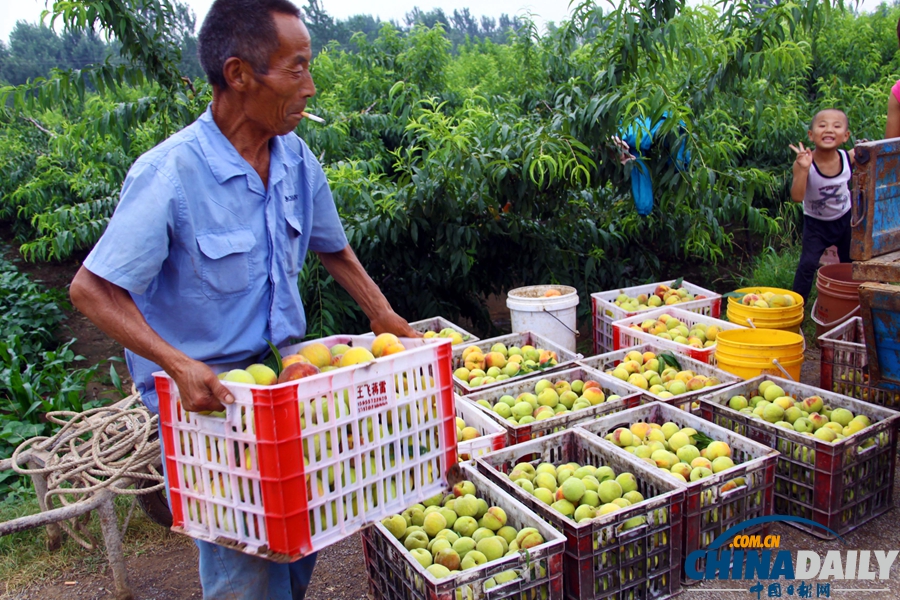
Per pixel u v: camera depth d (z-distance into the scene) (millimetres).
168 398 1950
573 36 7094
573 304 5148
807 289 5977
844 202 5637
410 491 2080
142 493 3143
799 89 10117
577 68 7477
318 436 1859
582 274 6621
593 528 2588
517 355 4613
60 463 3348
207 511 1942
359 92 9625
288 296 2230
